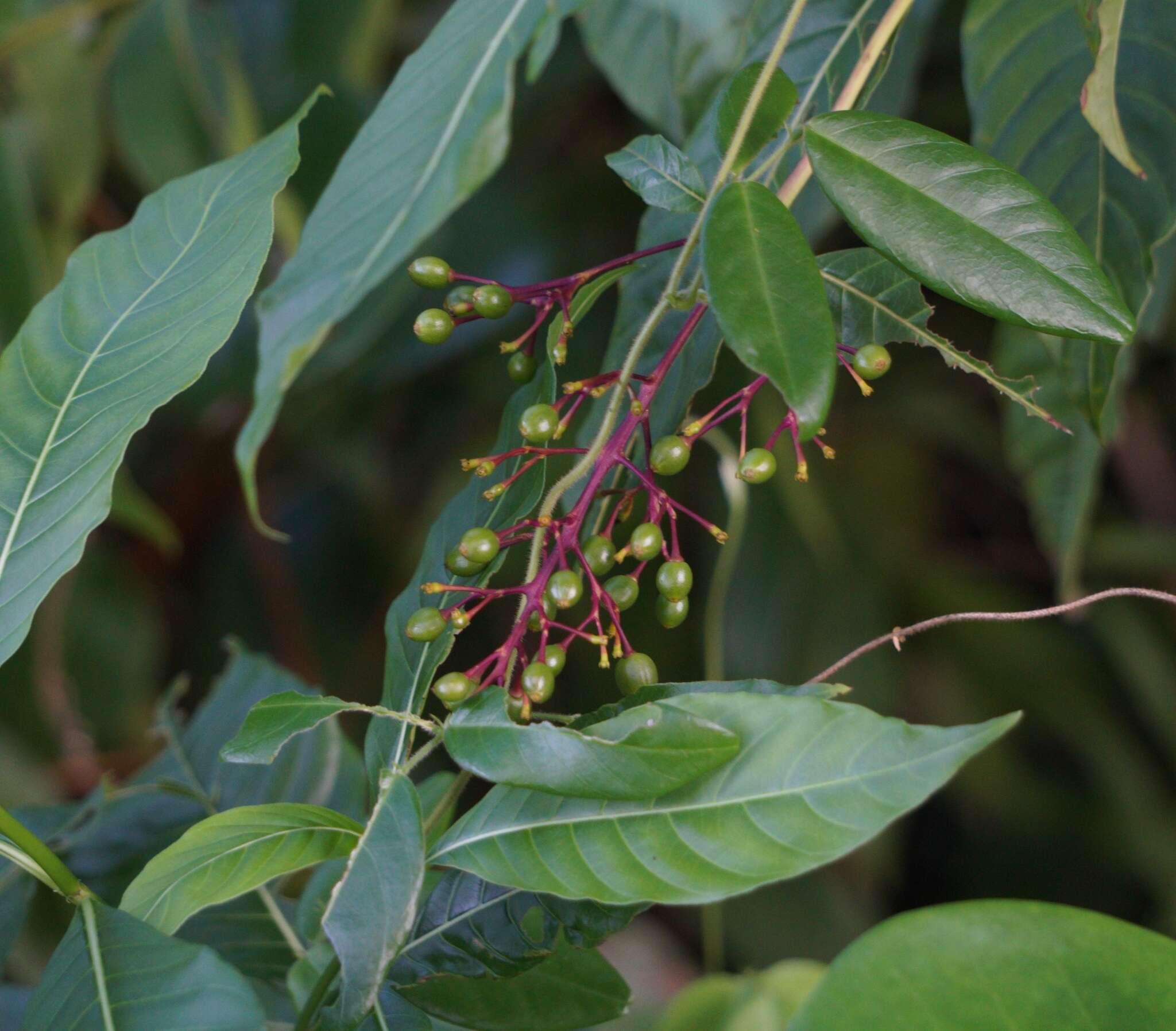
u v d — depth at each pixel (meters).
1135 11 1.14
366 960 0.99
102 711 2.66
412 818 1.00
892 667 2.52
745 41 1.17
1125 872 2.86
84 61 2.14
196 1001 1.00
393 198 1.14
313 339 1.14
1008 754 2.89
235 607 3.03
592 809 1.00
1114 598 2.82
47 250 2.24
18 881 1.15
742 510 1.27
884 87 1.25
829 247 2.29
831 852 0.98
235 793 1.19
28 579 1.05
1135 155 1.14
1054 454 1.37
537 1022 1.06
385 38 2.24
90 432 1.06
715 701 1.00
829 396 0.98
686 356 1.11
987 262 1.02
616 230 2.53
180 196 1.10
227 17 2.08
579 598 1.02
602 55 1.28
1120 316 1.01
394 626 1.07
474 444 2.86
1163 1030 0.97
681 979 2.54
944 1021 0.97
